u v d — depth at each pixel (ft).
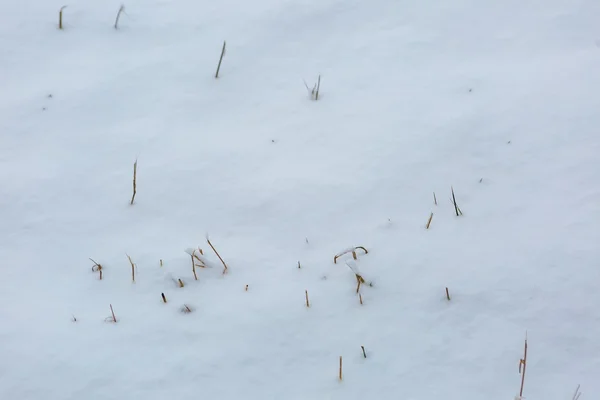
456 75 11.24
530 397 6.83
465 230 8.64
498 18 12.40
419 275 8.11
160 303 7.93
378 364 7.19
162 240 8.75
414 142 10.02
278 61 11.82
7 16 12.53
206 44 12.12
